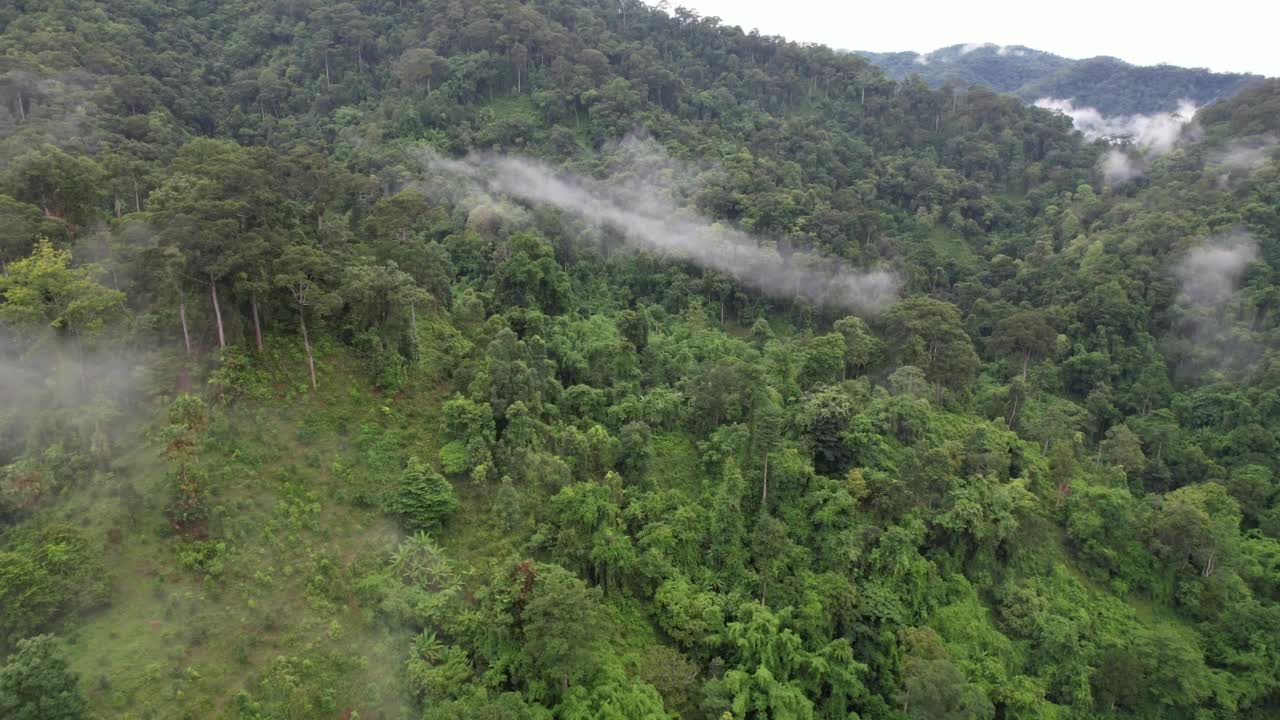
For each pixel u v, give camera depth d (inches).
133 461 1919.3
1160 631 2573.8
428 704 1651.1
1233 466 3390.7
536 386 2583.7
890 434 2915.8
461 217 4279.0
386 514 2078.0
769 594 2274.9
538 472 2252.7
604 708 1766.7
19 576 1555.1
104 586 1659.7
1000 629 2539.4
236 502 1923.0
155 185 3120.1
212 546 1820.9
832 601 2258.9
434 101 5226.4
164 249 2047.2
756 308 4466.0
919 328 3523.6
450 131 5142.7
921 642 2217.0
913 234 5270.7
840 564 2409.0
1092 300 4146.2
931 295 4690.0
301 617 1761.8
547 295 3499.0
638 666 2006.6
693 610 2142.0
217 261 2143.2
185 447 1846.7
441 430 2359.7
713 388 2824.8
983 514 2623.0
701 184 5014.8
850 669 2133.4
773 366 3186.5
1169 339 4099.4
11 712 1343.5
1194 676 2434.8
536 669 1771.7
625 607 2158.0
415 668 1702.8
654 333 3730.3
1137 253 4503.0
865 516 2566.4
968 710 2005.4
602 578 2145.7
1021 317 3959.2
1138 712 2431.1
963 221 5413.4
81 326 2065.7
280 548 1876.2
